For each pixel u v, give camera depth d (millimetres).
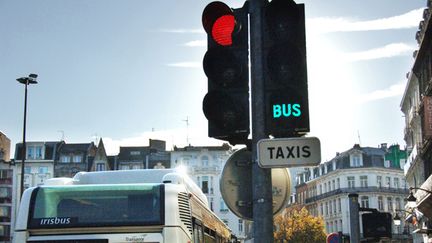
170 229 7391
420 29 47031
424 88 46562
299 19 5016
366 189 98062
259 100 4969
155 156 89812
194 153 89938
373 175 99000
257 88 4988
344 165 100562
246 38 5102
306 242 77125
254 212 5016
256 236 4980
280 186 5984
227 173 5652
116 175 8656
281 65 4906
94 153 87688
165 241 7348
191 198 8086
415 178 56875
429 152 46188
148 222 7410
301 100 4891
